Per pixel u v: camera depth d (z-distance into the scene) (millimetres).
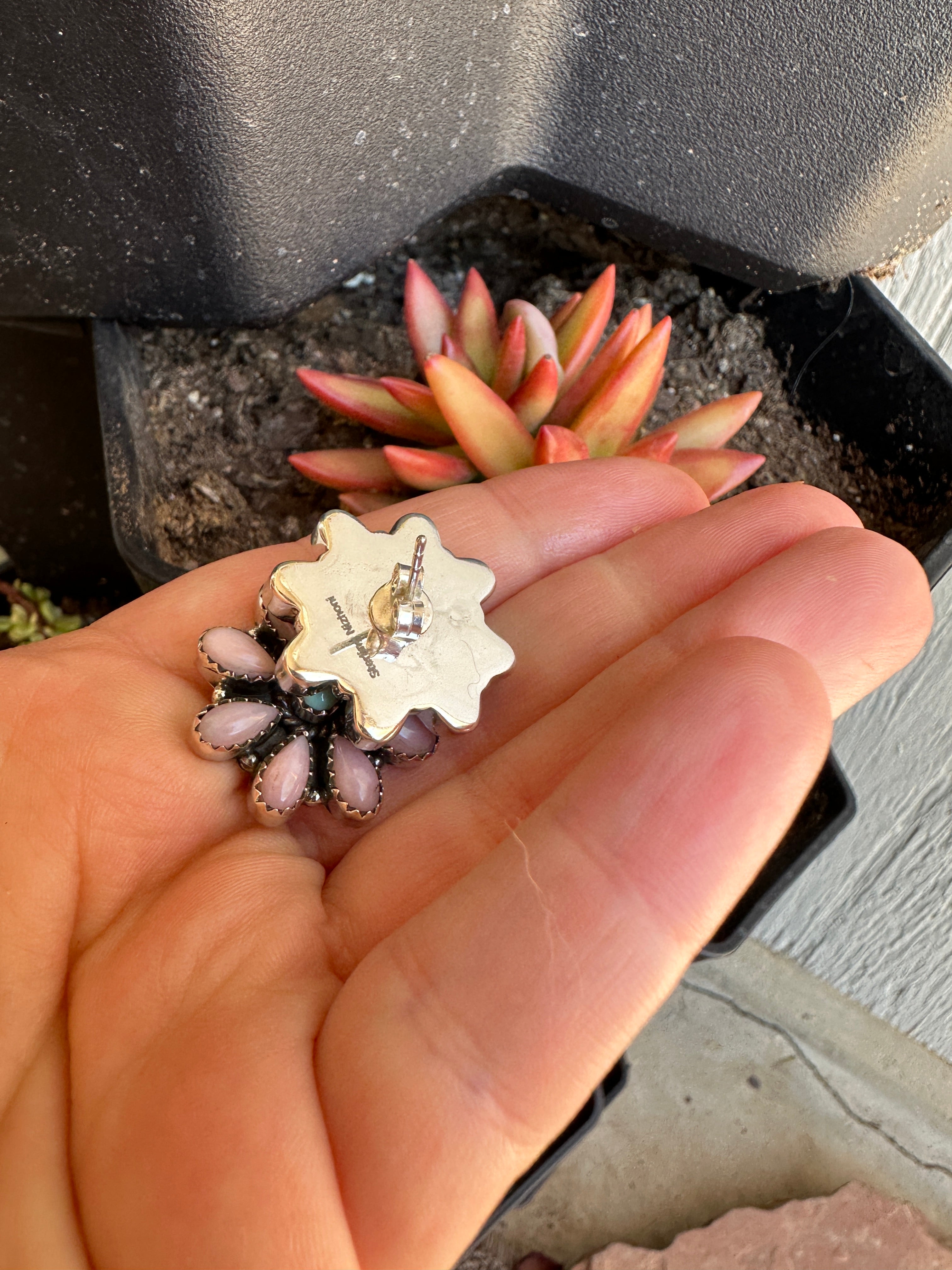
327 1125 64
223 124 100
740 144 115
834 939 161
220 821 87
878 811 153
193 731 84
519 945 66
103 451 117
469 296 120
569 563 106
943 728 145
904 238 121
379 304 139
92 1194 67
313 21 97
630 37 109
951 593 135
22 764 83
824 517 99
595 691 87
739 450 132
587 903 66
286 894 77
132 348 127
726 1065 155
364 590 93
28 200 105
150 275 115
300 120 104
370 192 115
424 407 117
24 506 158
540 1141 64
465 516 104
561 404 122
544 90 116
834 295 129
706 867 66
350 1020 66
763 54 107
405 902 80
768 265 125
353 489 120
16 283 114
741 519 98
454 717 91
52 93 96
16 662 88
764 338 136
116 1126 68
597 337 122
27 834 80
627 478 106
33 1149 70
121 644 95
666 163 119
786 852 113
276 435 130
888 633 85
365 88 106
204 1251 61
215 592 99
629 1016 65
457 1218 62
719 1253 141
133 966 74
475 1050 64
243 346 132
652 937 65
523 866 68
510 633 99
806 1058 157
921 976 158
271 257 114
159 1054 70
